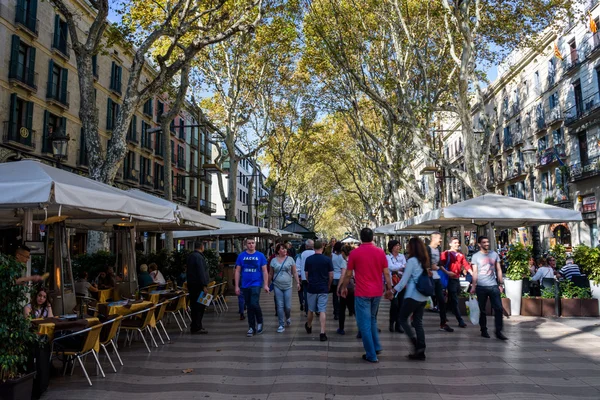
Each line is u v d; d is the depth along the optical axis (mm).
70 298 7844
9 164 6016
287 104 29562
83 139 25844
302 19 18219
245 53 22391
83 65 11867
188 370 6016
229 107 24172
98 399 4902
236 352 7117
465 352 6855
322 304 8086
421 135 16422
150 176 34625
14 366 4461
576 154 27750
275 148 35938
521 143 35438
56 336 5801
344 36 17141
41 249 10016
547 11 16734
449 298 9352
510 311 10266
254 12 16156
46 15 22641
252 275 8727
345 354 6879
